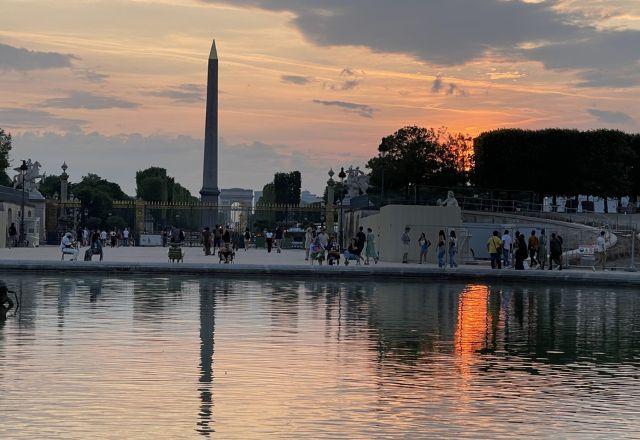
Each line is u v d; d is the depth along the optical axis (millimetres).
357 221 88312
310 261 65750
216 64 102312
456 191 94125
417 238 64812
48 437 15156
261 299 37656
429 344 25828
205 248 77750
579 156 106625
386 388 19438
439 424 16469
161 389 18844
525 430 16172
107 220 149000
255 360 22406
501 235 72062
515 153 106688
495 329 29656
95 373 20328
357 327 29125
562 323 31641
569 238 80938
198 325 28625
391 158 115938
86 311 32031
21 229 92750
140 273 51562
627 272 57625
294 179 176250
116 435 15344
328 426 16188
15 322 28797
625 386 20203
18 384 19047
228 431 15734
